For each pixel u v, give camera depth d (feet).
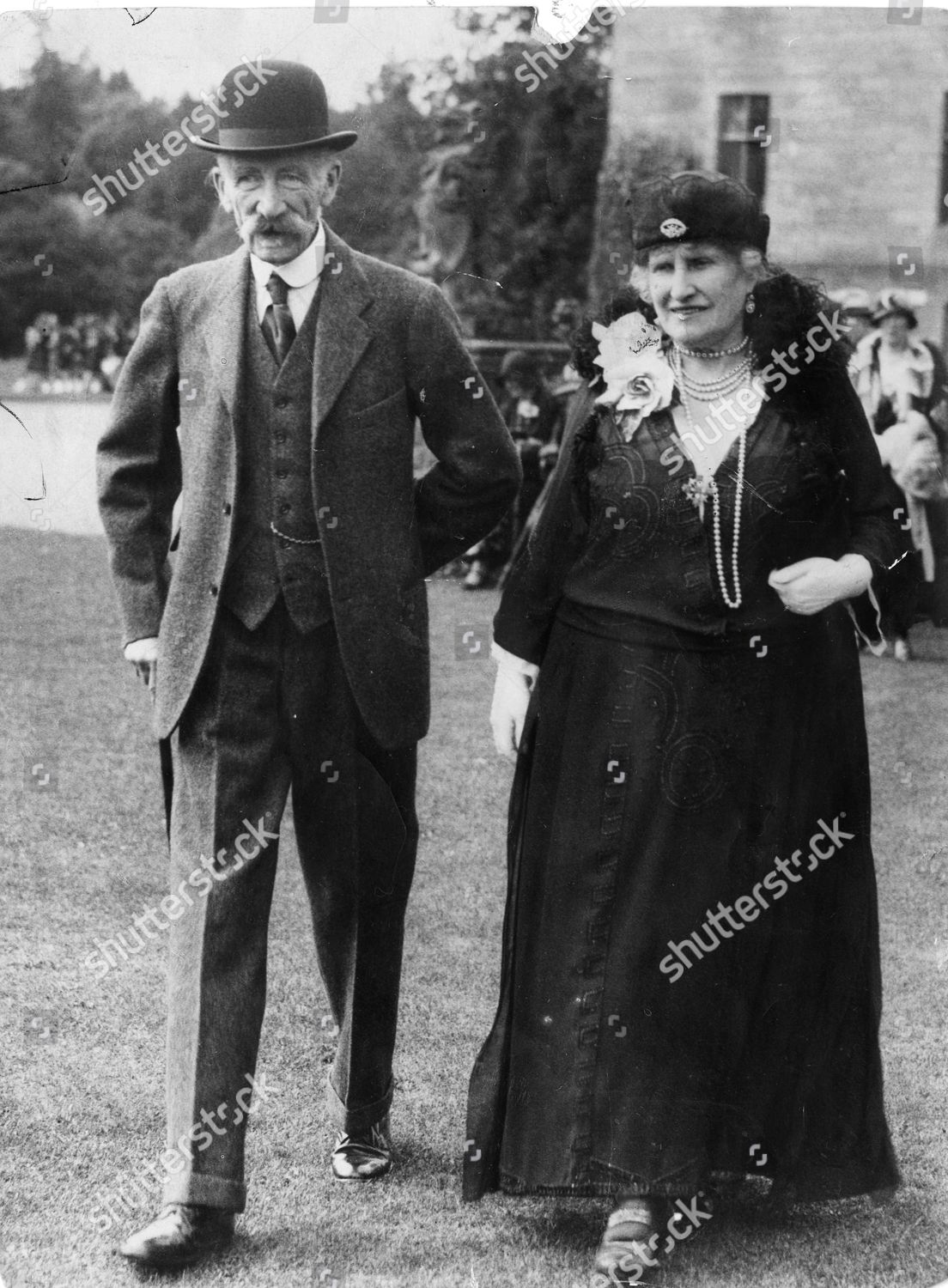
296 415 9.80
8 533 36.27
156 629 10.28
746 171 34.83
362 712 9.93
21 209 37.35
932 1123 11.33
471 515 10.39
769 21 34.12
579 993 9.66
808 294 9.59
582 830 9.71
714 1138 9.66
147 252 37.14
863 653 25.75
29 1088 11.55
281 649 9.91
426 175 34.68
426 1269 9.38
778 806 9.65
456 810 18.08
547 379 34.94
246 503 9.86
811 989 9.82
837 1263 9.55
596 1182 9.52
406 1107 11.44
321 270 9.91
